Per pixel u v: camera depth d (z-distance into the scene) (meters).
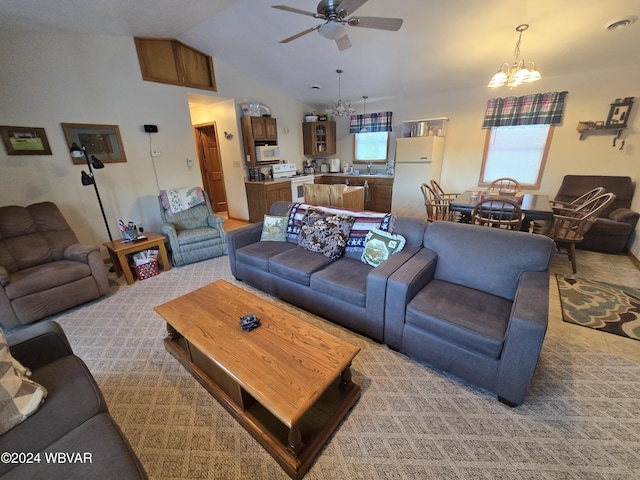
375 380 1.75
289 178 5.57
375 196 5.87
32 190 3.06
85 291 2.63
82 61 3.25
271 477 1.26
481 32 3.10
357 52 3.78
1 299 2.22
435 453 1.33
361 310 2.03
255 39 3.72
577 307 2.46
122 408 1.61
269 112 5.35
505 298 1.86
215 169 6.26
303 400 1.17
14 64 2.83
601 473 1.23
